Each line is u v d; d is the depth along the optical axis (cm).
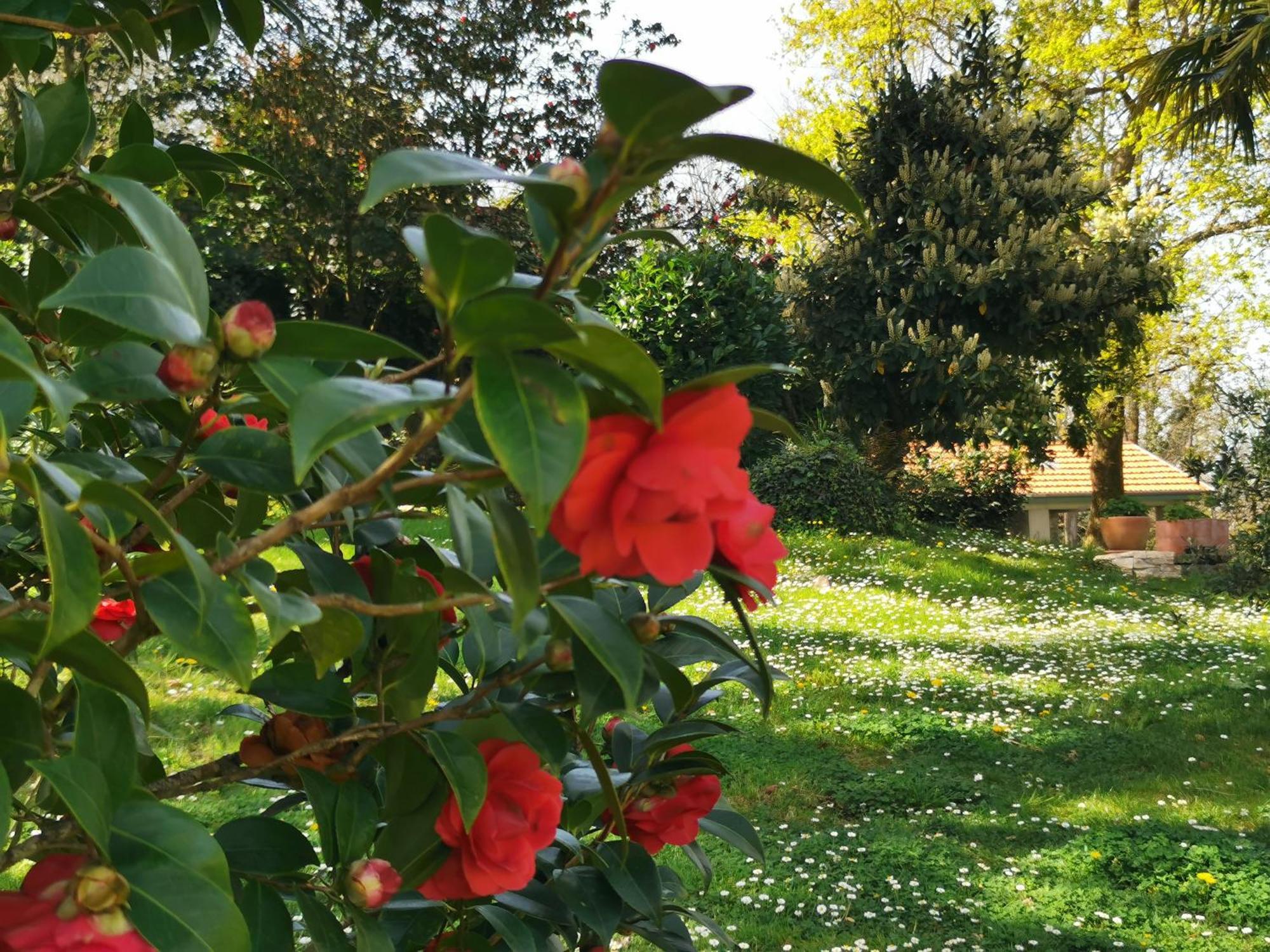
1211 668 732
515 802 99
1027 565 1155
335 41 1265
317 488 119
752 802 483
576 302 69
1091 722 608
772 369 62
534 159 1360
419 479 69
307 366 75
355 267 1395
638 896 124
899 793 495
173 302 71
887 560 1094
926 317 1299
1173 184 1872
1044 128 1377
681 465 59
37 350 122
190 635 70
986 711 626
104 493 63
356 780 105
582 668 92
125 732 73
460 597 81
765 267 1438
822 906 381
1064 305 1260
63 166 124
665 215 1394
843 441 1355
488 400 56
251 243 1323
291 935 95
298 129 1290
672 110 54
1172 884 399
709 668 657
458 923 128
